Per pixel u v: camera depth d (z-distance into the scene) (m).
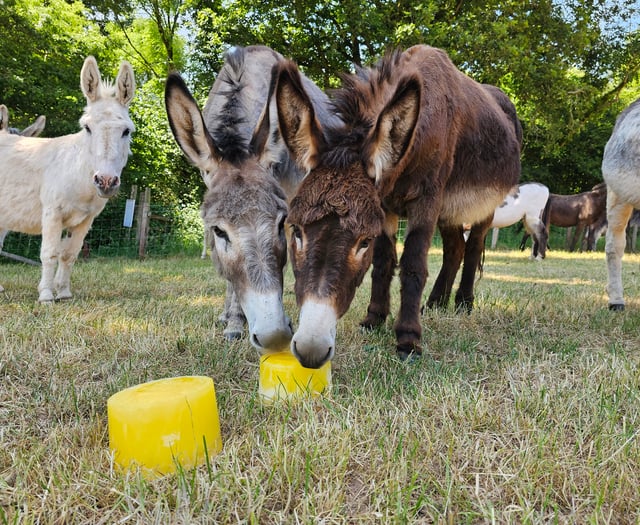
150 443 1.54
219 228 2.26
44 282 4.55
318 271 1.87
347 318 3.85
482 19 12.87
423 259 2.87
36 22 12.23
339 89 2.66
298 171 3.15
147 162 14.23
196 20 15.38
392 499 1.37
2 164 4.79
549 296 5.20
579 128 15.52
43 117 7.12
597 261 12.06
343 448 1.62
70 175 4.49
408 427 1.80
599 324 3.78
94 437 1.73
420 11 12.14
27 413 1.99
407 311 2.87
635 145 4.10
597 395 2.15
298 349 1.83
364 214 1.91
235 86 3.02
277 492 1.42
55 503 1.35
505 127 4.06
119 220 12.09
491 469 1.57
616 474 1.50
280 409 1.97
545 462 1.56
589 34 15.15
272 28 14.04
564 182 22.55
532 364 2.71
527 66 12.90
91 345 2.97
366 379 2.33
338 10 13.17
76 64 13.23
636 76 17.95
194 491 1.39
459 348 3.11
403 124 2.05
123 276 6.69
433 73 2.96
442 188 2.97
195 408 1.61
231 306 3.37
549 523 1.30
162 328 3.41
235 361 2.69
